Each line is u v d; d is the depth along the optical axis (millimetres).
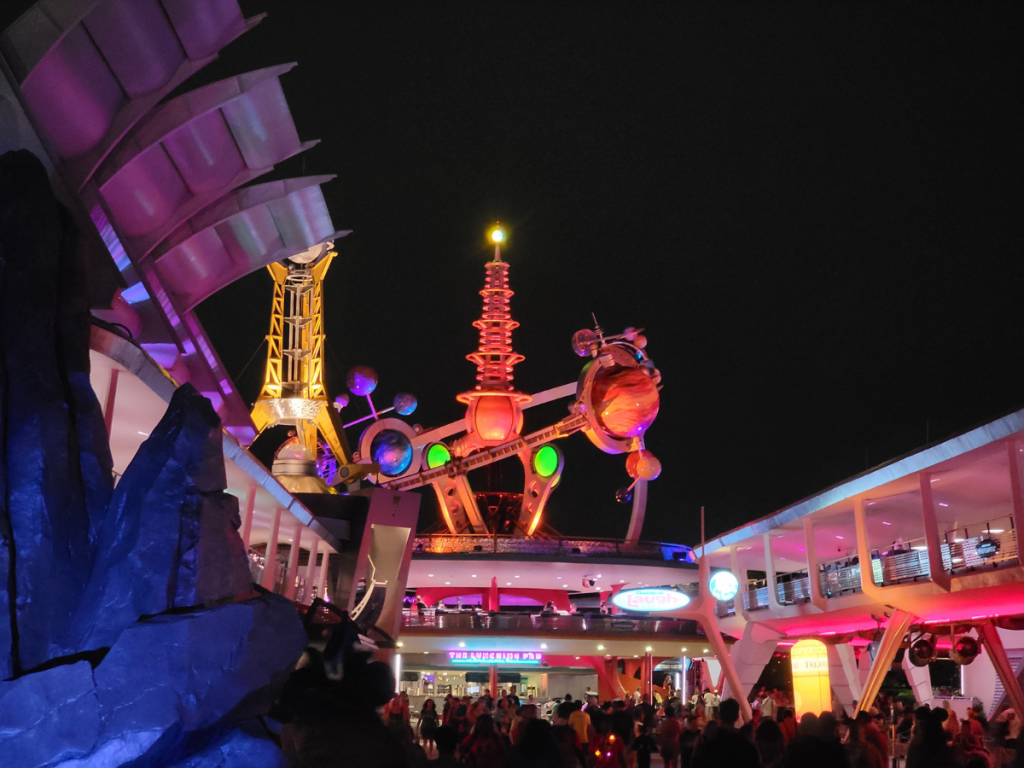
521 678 86750
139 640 11383
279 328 68438
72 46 17453
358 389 69125
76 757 10758
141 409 22031
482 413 76625
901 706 42812
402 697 27625
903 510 43875
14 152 14453
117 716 11000
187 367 28719
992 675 51750
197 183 23688
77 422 13977
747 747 7457
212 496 13320
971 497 40188
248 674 12078
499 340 79000
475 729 13781
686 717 26828
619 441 74688
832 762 7680
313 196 26906
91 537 13195
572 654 74312
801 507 42812
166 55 19562
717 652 47375
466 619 71500
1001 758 22328
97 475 13773
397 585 50438
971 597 32188
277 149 24594
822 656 20438
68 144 18812
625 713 18562
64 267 14766
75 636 12211
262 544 57844
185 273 26812
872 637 46438
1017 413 26953
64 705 10883
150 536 12609
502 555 74562
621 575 79938
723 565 69062
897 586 35375
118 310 22281
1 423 12391
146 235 23422
